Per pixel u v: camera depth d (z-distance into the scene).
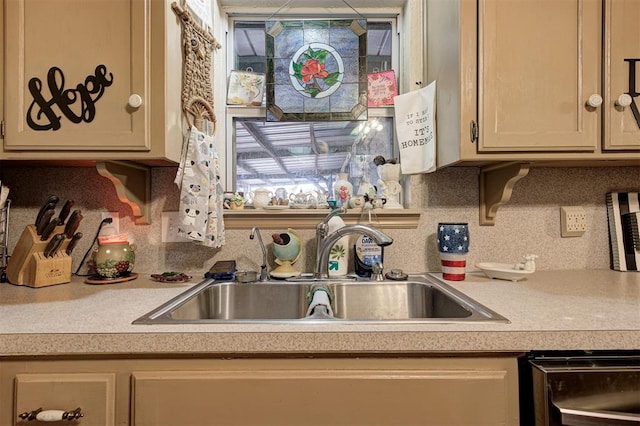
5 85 0.96
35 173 1.26
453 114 1.05
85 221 1.27
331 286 1.13
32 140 0.96
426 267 1.30
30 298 0.92
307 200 1.31
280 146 1.47
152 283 1.12
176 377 0.67
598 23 0.99
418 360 0.68
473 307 0.82
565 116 0.99
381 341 0.67
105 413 0.66
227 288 1.13
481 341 0.67
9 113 0.96
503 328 0.68
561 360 0.69
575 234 1.30
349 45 1.40
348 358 0.68
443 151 1.14
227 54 1.45
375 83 1.45
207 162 1.13
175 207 1.29
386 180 1.33
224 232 1.28
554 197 1.31
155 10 0.98
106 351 0.66
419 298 1.13
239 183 1.47
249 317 1.13
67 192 1.27
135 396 0.66
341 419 0.67
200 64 1.19
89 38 0.97
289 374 0.67
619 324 0.70
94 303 0.87
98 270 1.13
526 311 0.78
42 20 0.96
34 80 0.97
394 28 1.46
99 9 0.97
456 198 1.30
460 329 0.68
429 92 1.22
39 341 0.66
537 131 0.99
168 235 1.28
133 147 0.97
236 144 1.47
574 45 0.98
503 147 0.99
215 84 1.40
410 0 1.34
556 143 0.98
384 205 1.30
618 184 1.31
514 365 0.68
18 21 0.97
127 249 1.18
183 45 1.11
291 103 1.40
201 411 0.66
